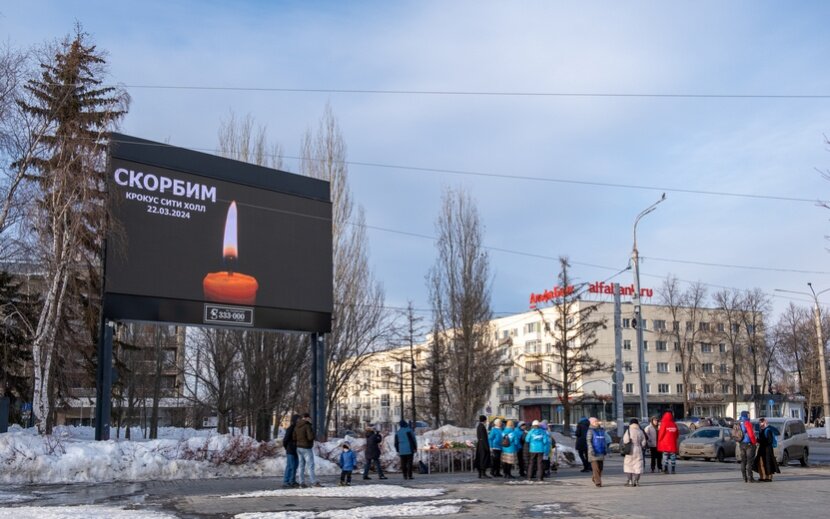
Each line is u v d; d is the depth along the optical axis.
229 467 22.64
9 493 17.62
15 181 23.61
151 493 17.62
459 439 30.83
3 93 23.33
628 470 18.95
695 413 94.50
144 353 50.31
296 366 37.06
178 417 63.47
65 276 24.50
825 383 50.69
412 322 56.78
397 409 110.81
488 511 13.97
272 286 27.50
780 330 83.94
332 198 41.62
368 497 16.56
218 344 36.34
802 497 16.11
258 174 27.92
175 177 25.55
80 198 23.67
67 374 28.89
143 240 24.45
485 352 47.56
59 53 24.83
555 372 90.44
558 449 27.89
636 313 33.53
